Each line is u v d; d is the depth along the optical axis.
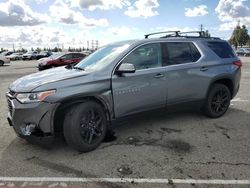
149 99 5.32
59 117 4.59
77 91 4.52
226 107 6.64
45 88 4.37
